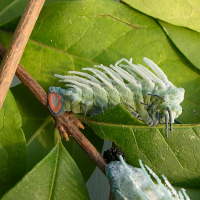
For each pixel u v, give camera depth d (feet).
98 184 1.06
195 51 0.90
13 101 0.79
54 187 0.78
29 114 0.87
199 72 0.91
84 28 0.87
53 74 0.86
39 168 0.77
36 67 0.85
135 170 0.78
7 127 0.79
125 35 0.89
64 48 0.86
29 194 0.75
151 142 0.82
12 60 0.74
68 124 0.81
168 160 0.83
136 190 0.74
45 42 0.86
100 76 0.82
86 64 0.87
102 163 0.79
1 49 0.81
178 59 0.91
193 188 0.85
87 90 0.83
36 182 0.76
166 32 0.89
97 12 0.86
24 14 0.75
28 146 0.86
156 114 0.81
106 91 0.84
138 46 0.89
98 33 0.87
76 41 0.87
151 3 0.87
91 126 0.82
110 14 0.87
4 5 0.91
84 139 0.80
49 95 0.81
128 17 0.88
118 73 0.87
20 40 0.74
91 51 0.87
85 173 0.91
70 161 0.80
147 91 0.82
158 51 0.90
